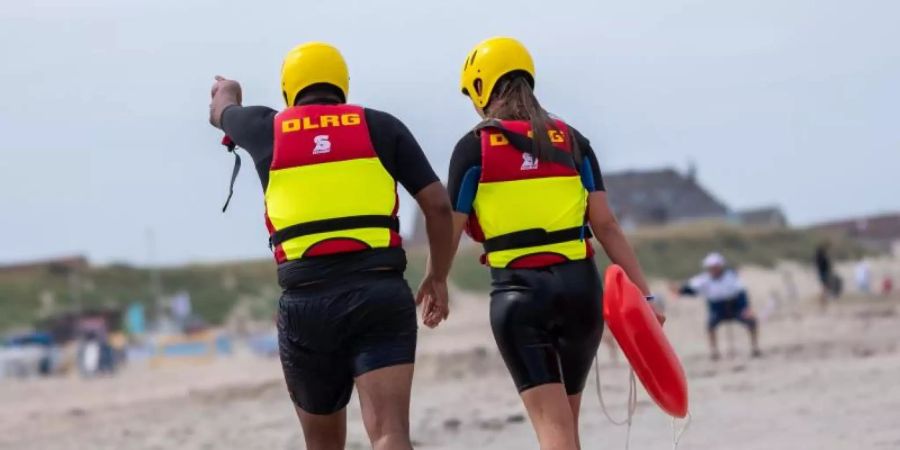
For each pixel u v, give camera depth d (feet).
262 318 592.19
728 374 127.24
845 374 115.75
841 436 76.74
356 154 44.16
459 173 47.52
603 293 47.50
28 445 108.88
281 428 104.06
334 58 46.11
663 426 86.99
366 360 43.29
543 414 46.52
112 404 155.33
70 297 575.79
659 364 46.32
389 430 42.73
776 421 85.97
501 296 47.39
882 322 223.30
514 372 47.29
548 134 47.85
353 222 43.60
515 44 49.26
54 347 382.83
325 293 43.32
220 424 111.34
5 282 589.73
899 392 97.14
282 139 44.57
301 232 43.62
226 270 645.92
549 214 47.32
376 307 43.19
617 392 112.37
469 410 105.60
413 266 556.51
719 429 84.02
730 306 154.92
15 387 241.96
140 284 613.93
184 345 357.41
